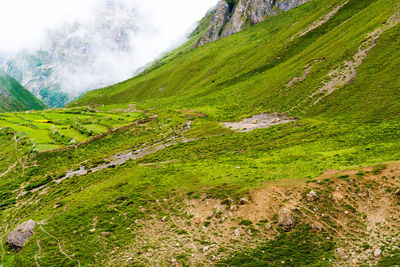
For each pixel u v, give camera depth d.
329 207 30.84
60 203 50.81
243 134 85.94
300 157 51.22
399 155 39.41
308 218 30.22
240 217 33.31
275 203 33.34
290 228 29.75
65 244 35.53
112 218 39.97
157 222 36.75
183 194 41.94
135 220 38.16
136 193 46.66
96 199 48.03
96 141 97.12
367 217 28.70
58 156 83.94
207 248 29.67
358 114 73.12
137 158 77.62
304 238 28.44
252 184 39.00
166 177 51.44
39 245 36.28
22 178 73.00
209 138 89.56
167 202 41.03
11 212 56.53
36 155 81.44
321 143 59.47
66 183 64.94
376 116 67.88
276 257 26.89
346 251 25.95
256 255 27.56
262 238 29.69
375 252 24.78
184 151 78.56
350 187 32.25
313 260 25.83
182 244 31.27
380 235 26.50
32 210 54.28
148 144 94.25
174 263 28.02
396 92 71.94
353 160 41.78
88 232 37.47
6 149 89.19
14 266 33.00
